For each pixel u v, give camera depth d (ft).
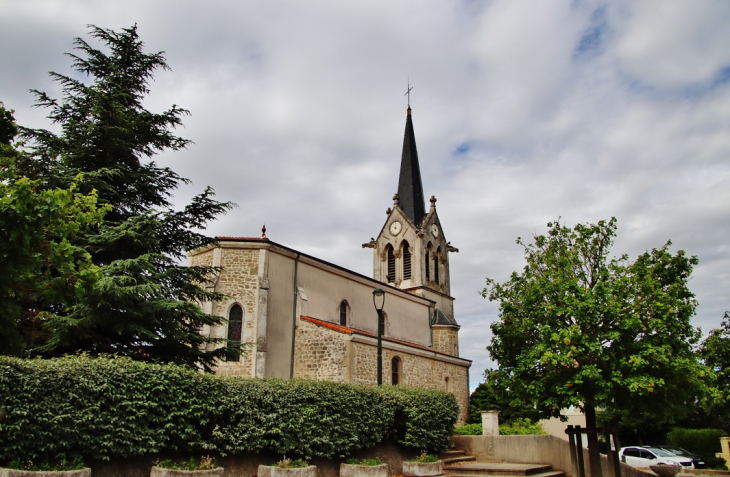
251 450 42.88
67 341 47.42
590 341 49.70
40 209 31.45
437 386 107.14
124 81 62.28
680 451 94.68
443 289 143.84
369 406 52.65
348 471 46.96
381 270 143.74
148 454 38.09
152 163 61.57
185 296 60.03
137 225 52.44
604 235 56.80
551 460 61.62
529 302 54.85
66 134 57.21
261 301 83.82
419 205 149.07
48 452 33.35
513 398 57.21
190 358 55.98
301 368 86.58
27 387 32.32
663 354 47.21
